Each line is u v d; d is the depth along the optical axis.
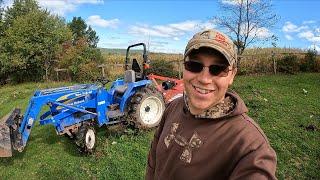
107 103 2.86
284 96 4.33
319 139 2.86
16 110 2.57
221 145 0.57
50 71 8.14
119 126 2.94
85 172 2.35
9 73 8.52
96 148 2.68
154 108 3.09
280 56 7.12
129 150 2.65
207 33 0.58
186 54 0.59
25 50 7.91
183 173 0.61
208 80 0.58
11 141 2.41
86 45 7.73
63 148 2.78
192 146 0.60
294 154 2.57
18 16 8.50
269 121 3.28
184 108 0.66
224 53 0.57
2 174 2.38
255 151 0.53
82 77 7.46
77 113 2.70
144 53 3.19
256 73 6.93
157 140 0.80
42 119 2.73
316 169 2.35
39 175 2.35
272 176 0.50
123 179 2.22
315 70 7.09
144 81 3.09
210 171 0.58
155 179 0.71
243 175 0.52
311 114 3.53
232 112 0.57
